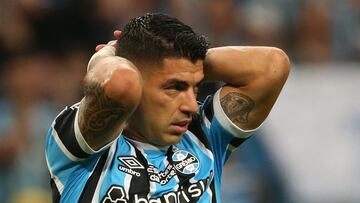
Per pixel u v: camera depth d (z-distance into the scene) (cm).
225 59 1506
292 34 3603
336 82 3094
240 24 3566
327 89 3092
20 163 2912
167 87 1374
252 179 2931
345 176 3012
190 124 1508
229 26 3538
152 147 1430
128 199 1367
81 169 1370
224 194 2881
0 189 2888
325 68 3228
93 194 1362
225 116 1515
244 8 3597
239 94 1519
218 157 1519
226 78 1516
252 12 3575
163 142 1406
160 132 1395
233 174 2920
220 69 1506
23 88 3047
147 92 1380
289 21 3622
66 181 1370
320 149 3030
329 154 3027
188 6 3531
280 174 2988
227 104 1519
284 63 1519
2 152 2916
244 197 2903
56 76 3209
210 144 1512
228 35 3512
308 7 3644
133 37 1384
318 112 3066
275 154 2997
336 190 3011
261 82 1505
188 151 1467
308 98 3078
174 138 1402
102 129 1322
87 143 1336
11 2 3388
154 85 1376
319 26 3609
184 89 1381
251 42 3519
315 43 3572
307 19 3619
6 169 2912
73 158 1353
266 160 2983
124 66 1306
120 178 1377
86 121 1320
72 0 3375
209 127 1525
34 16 3359
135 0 3516
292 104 3061
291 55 3497
